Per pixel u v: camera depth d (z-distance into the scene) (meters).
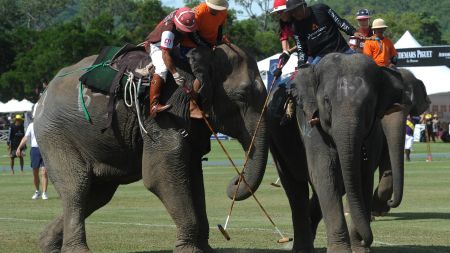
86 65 29.00
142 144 27.44
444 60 133.75
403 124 32.62
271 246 32.88
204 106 27.05
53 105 28.61
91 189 30.02
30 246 32.69
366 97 25.94
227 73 27.31
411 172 73.00
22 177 75.12
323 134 27.09
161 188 26.53
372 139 28.69
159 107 26.11
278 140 30.03
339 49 29.61
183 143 26.44
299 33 29.75
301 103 27.00
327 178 27.02
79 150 28.33
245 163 27.52
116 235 35.81
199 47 27.16
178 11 27.02
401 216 42.66
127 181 28.95
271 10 30.08
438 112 146.38
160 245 33.06
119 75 27.38
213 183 63.72
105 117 27.69
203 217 28.58
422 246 32.19
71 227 28.02
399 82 27.09
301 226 31.20
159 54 26.48
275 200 51.09
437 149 117.12
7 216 44.12
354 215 25.83
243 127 27.38
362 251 29.81
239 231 37.09
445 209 45.50
